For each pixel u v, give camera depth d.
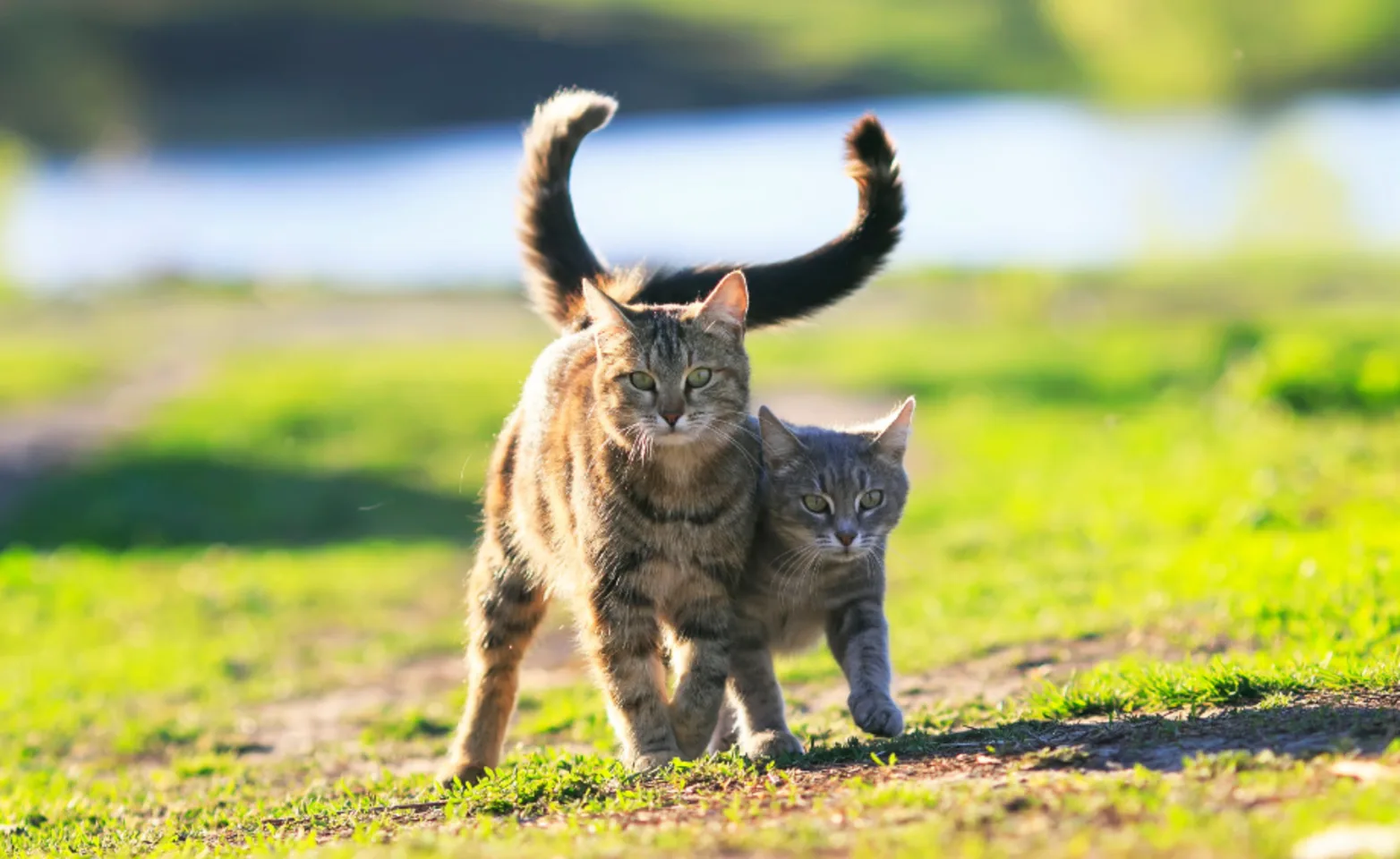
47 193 52.59
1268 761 4.88
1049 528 13.71
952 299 33.78
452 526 17.91
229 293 38.75
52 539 18.22
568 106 7.89
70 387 26.84
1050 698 6.76
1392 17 48.66
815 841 4.59
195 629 13.52
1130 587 10.48
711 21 67.38
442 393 24.86
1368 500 12.09
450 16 64.56
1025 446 18.89
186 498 19.34
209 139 58.56
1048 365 25.03
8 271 40.19
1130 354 25.25
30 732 9.90
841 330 30.94
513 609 7.08
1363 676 6.12
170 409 24.45
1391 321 24.94
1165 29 46.50
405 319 34.81
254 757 9.16
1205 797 4.56
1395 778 4.46
